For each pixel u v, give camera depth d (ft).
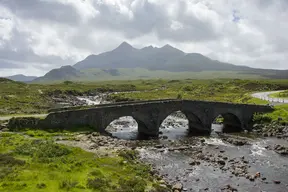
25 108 315.37
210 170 131.03
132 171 113.29
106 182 92.68
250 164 143.54
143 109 212.43
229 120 274.98
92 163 112.78
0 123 173.88
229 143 191.72
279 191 109.29
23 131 165.17
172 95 512.63
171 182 112.78
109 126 252.42
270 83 625.00
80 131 178.09
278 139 207.62
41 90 563.89
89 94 622.54
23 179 87.45
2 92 455.22
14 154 114.21
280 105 285.02
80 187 86.17
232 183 115.96
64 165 105.19
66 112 180.14
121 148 152.25
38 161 106.93
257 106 265.95
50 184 86.02
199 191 105.91
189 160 146.00
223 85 639.35
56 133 167.53
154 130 217.97
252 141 200.34
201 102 239.09
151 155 153.17
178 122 287.69
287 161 149.69
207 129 241.76
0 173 89.61
